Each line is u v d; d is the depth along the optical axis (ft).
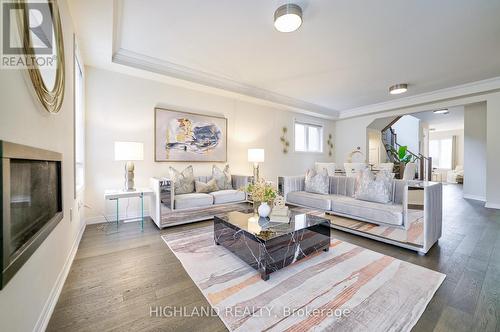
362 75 12.98
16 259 3.00
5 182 2.76
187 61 11.28
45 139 4.59
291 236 6.51
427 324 4.33
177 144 13.24
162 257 7.30
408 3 6.98
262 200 7.91
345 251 7.78
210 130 14.62
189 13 7.55
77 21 7.38
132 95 11.78
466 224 11.07
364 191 10.12
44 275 4.36
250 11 7.43
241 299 5.13
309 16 7.61
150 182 11.88
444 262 6.95
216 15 7.66
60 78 5.24
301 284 5.73
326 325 4.30
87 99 10.54
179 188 11.85
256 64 11.57
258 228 6.81
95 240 8.73
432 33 8.63
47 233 4.30
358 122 21.99
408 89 15.51
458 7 7.14
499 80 13.23
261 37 9.04
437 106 16.74
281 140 19.25
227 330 4.21
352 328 4.23
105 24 7.55
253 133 17.22
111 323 4.39
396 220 8.19
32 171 3.87
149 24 8.19
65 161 6.27
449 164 35.09
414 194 7.81
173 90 13.17
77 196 8.30
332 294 5.31
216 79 13.50
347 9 7.26
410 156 26.27
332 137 23.59
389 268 6.55
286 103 17.72
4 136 2.93
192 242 8.59
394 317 4.52
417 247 7.62
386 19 7.78
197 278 6.04
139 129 12.00
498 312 4.66
